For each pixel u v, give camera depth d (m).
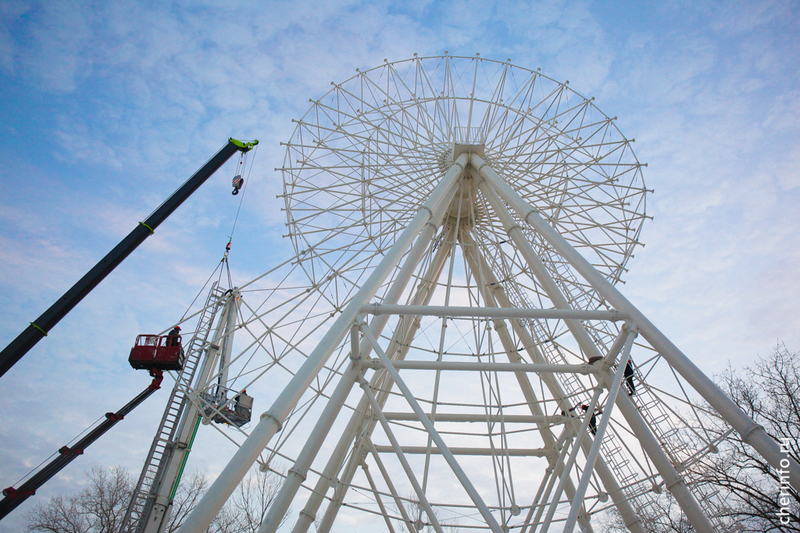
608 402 11.51
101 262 21.73
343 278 19.34
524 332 19.98
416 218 16.06
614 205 21.02
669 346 12.16
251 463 10.00
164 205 23.73
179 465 21.91
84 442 22.78
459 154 19.41
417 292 20.88
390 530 16.97
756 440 10.60
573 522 9.59
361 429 18.16
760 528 19.45
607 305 20.02
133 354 22.84
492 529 9.19
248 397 24.70
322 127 21.28
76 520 35.34
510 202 16.61
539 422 17.20
